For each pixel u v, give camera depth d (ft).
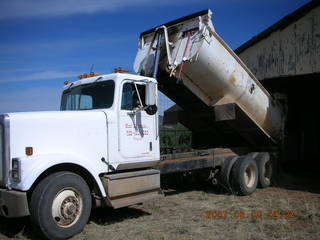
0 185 16.75
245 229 18.20
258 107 30.14
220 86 26.94
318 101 45.19
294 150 41.60
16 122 16.57
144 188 20.16
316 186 32.19
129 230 18.12
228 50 26.05
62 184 16.34
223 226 18.84
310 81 40.45
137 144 20.44
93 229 18.20
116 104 19.51
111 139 19.20
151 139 21.33
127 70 21.03
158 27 24.11
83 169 18.15
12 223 19.34
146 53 25.04
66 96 22.77
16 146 16.48
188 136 40.45
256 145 33.45
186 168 24.64
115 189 18.53
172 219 20.31
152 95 19.80
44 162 16.15
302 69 35.47
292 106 41.32
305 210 22.16
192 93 26.86
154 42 25.02
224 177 27.76
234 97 28.07
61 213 16.28
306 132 44.47
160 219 20.34
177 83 24.02
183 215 21.22
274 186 32.14
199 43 23.36
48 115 17.43
